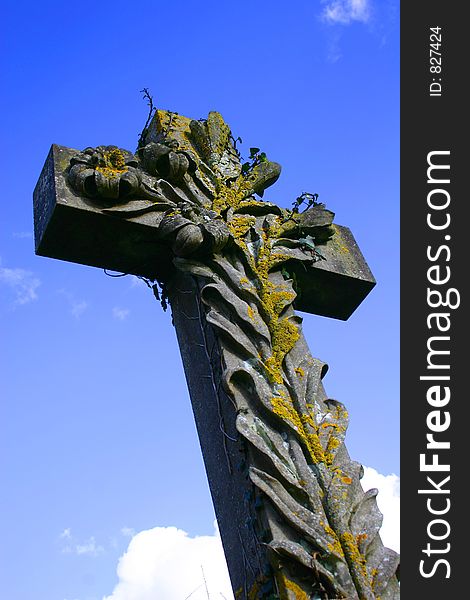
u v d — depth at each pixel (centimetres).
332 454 420
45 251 511
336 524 394
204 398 473
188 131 574
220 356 456
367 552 393
